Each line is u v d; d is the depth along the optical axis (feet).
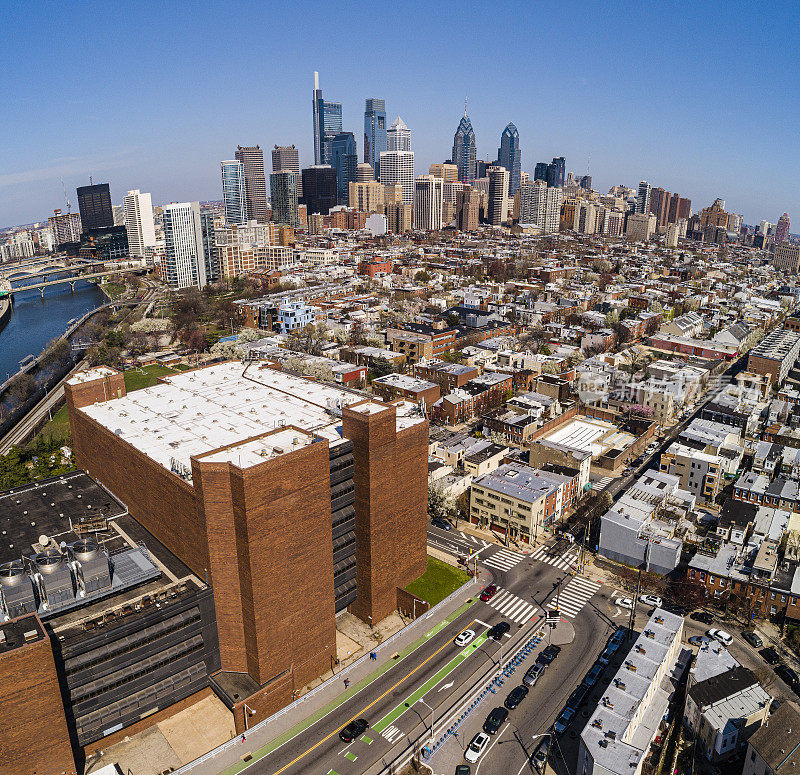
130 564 352.90
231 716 350.23
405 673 384.68
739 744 329.31
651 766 313.94
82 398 499.92
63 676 302.45
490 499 545.85
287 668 366.22
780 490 560.20
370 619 427.33
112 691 321.52
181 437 435.94
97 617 312.91
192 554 361.30
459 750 331.77
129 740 334.24
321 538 368.27
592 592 467.11
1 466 634.84
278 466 332.19
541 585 474.08
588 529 534.37
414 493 442.91
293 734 339.57
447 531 551.18
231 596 348.59
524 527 527.40
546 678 380.99
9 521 416.05
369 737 338.13
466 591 462.60
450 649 405.39
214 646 356.38
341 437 421.18
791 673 383.65
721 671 367.86
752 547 473.67
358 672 385.29
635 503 526.16
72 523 413.18
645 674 346.95
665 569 476.95
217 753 323.57
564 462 604.08
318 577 371.56
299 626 367.04
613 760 293.02
